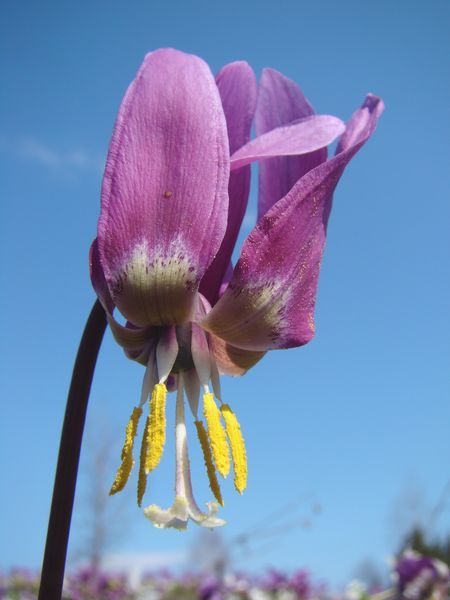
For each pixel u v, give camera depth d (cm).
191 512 9
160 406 9
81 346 9
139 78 8
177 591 55
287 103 11
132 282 9
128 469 9
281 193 11
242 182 10
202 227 9
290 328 9
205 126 8
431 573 29
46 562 9
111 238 9
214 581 46
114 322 9
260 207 11
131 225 9
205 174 9
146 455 9
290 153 9
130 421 9
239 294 9
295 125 10
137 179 8
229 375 10
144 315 9
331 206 9
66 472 9
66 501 9
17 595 54
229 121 11
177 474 9
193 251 9
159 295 9
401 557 31
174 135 8
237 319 9
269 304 9
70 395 9
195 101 8
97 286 9
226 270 10
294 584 46
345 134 10
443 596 29
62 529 9
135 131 8
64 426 9
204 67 9
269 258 9
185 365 10
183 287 9
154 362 9
